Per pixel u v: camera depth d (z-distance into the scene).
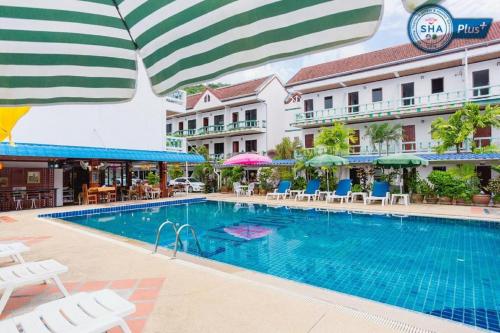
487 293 5.96
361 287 6.36
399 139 24.86
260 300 4.75
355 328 3.89
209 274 6.02
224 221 14.75
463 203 17.27
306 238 10.93
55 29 2.51
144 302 4.71
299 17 2.01
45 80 2.74
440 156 20.91
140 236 11.86
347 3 1.87
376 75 25.27
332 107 29.09
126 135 22.28
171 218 15.86
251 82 39.81
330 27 1.96
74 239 9.34
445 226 12.55
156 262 6.84
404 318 4.28
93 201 20.25
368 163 23.88
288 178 25.22
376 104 26.41
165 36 2.46
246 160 22.14
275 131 36.19
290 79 32.31
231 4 2.11
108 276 5.92
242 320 4.10
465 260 8.07
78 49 2.64
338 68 29.89
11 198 17.50
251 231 12.31
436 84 24.03
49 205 18.78
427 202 18.28
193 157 25.81
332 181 23.06
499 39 20.20
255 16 2.11
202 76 2.50
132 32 2.61
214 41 2.31
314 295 5.21
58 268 4.64
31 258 7.20
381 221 13.79
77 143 19.64
